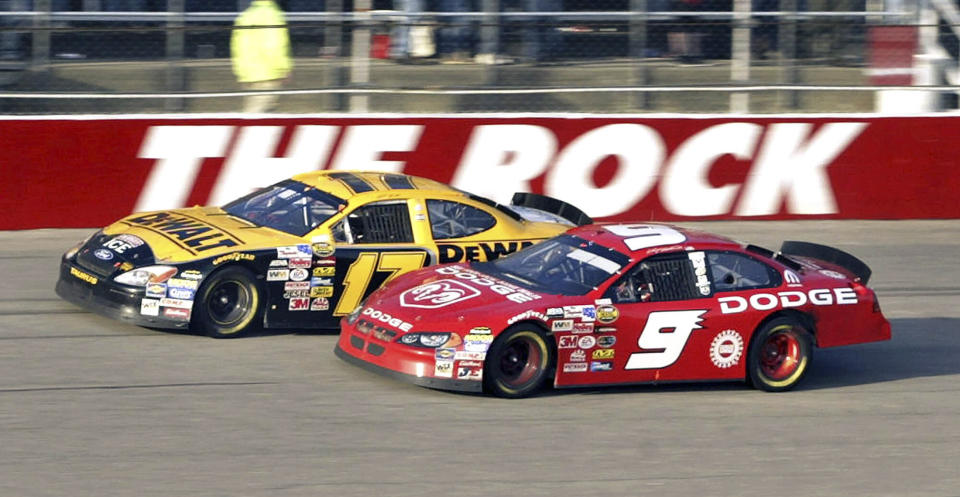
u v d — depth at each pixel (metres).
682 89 54.41
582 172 53.03
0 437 24.52
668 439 26.75
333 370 30.98
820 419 29.12
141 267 32.78
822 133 54.75
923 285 45.06
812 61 55.88
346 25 52.00
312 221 35.44
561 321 29.08
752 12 55.53
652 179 53.59
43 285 39.59
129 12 51.16
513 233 37.72
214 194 49.97
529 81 53.75
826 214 55.34
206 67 51.53
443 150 51.75
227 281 33.44
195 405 27.39
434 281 31.44
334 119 50.59
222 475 22.92
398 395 28.94
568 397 29.70
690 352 30.41
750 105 55.38
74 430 25.22
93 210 48.91
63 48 50.09
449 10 53.00
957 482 24.81
